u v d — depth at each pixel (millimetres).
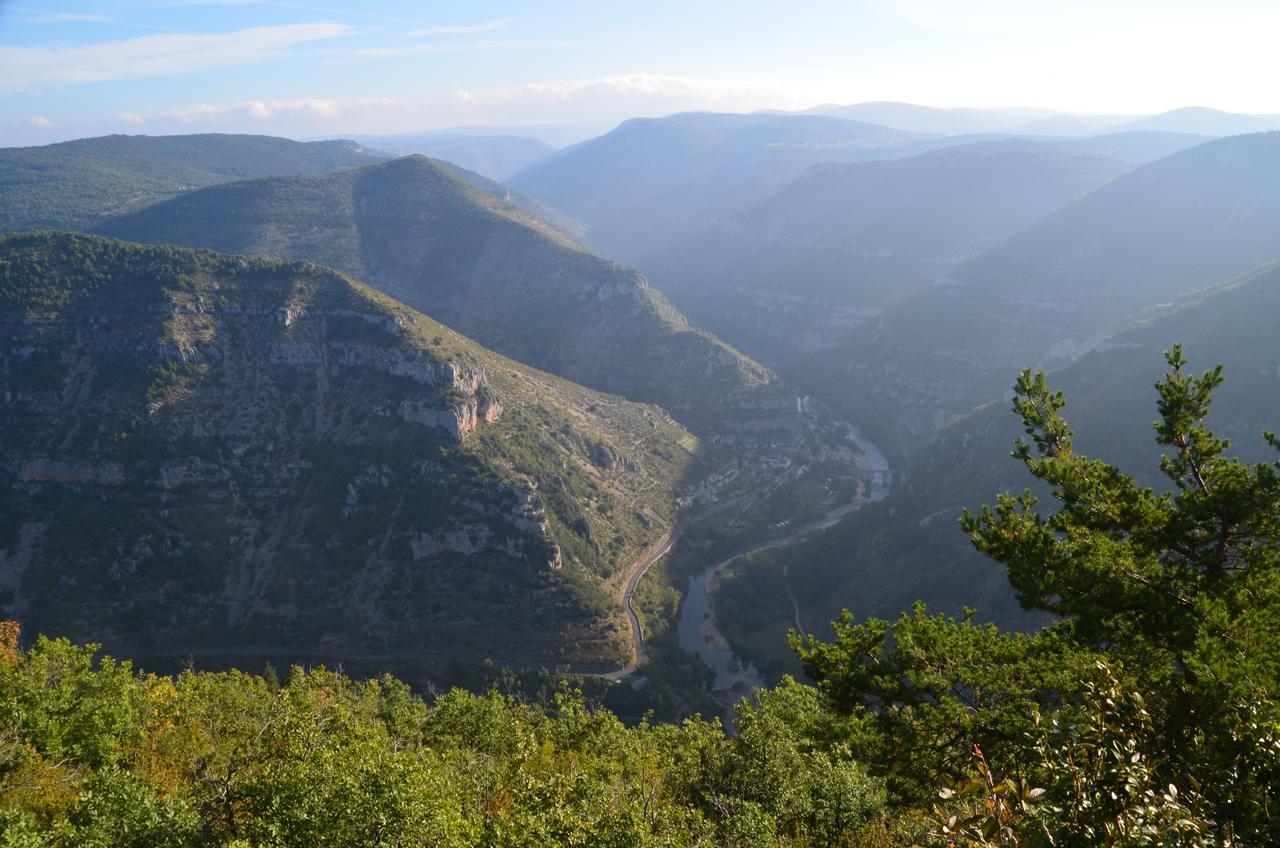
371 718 56125
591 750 47281
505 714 55750
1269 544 19984
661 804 32500
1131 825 10523
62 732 34562
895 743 20203
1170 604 19359
